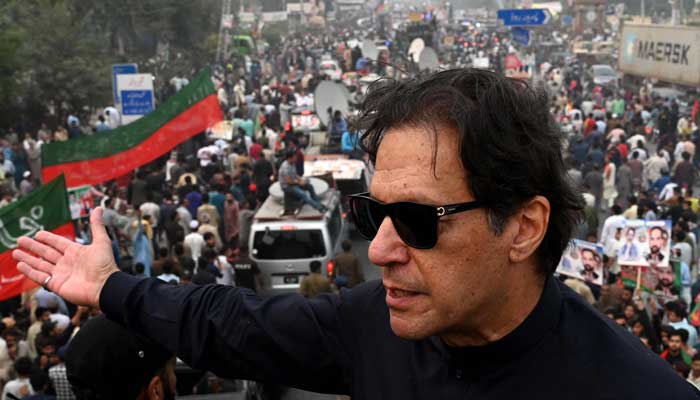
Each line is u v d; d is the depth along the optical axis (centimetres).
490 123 154
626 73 3641
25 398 733
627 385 157
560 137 166
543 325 165
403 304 159
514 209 157
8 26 2609
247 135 2666
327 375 194
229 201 1664
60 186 873
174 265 1200
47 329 882
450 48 6134
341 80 4181
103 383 229
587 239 1260
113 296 195
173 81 4019
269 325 191
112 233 1449
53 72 2912
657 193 1955
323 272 1362
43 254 202
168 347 194
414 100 158
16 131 2791
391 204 156
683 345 858
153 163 2183
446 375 173
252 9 7806
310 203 1405
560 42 6669
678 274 1130
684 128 2767
